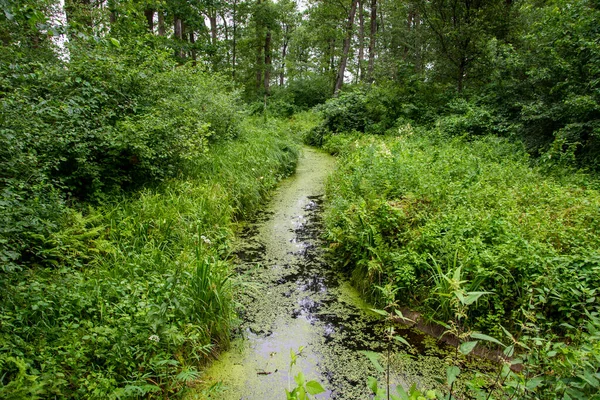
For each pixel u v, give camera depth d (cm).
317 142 1559
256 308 408
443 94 1433
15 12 277
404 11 1909
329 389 295
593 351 207
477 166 689
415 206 512
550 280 329
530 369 228
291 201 803
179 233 486
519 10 1369
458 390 289
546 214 458
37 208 376
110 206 489
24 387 201
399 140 1055
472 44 1360
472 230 419
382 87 1577
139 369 270
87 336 260
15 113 377
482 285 354
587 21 774
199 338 322
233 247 561
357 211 508
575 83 808
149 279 367
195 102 830
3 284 277
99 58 556
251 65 2831
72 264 362
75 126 487
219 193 644
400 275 392
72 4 732
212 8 1784
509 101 1066
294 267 505
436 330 363
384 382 302
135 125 536
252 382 301
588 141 759
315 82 2845
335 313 403
